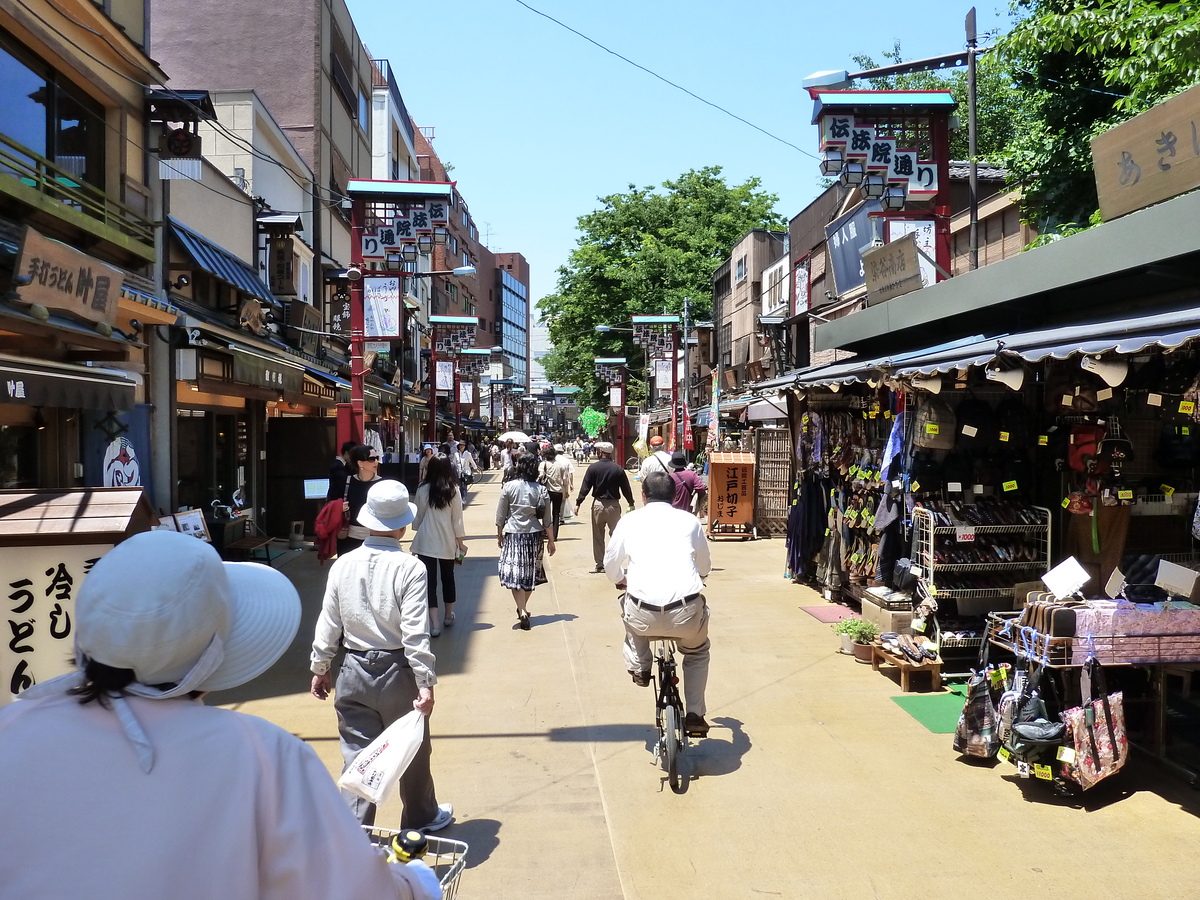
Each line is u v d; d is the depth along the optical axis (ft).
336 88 74.23
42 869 4.05
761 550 44.70
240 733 4.64
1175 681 18.67
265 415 49.96
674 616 15.48
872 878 12.25
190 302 38.68
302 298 57.16
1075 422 20.34
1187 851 12.86
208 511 41.75
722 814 14.33
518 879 12.30
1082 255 18.86
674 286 123.75
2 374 21.42
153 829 4.21
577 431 342.44
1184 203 16.11
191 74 67.92
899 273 27.32
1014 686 15.51
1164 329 14.80
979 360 17.90
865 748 17.15
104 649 4.54
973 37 38.47
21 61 27.37
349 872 4.66
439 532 26.58
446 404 145.79
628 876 12.39
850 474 28.32
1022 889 11.89
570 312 132.98
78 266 23.26
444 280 163.12
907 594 23.13
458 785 15.57
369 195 39.91
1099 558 20.25
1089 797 14.74
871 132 29.94
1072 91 34.60
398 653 12.64
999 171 51.11
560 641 26.03
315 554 42.78
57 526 13.48
